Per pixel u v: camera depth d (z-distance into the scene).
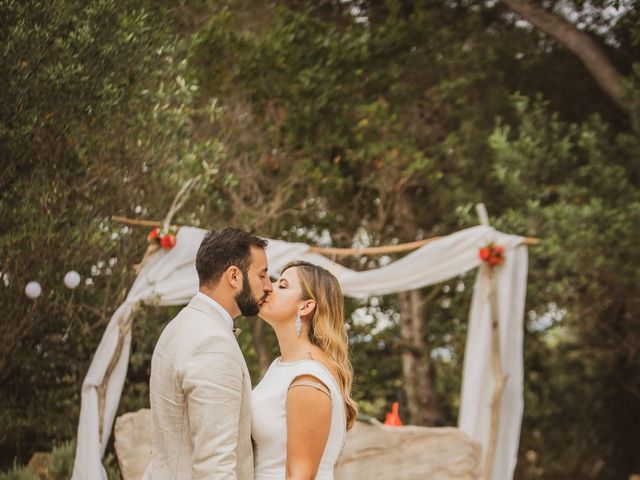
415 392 9.02
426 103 9.17
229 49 7.46
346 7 9.02
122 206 5.79
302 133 8.11
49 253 5.36
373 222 8.84
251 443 2.85
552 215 7.90
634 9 7.26
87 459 4.91
